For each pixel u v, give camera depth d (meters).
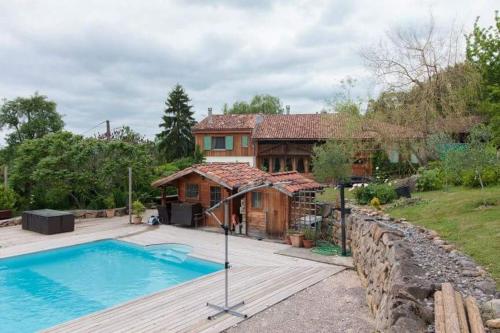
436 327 3.82
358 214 12.30
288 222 13.78
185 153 41.69
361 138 22.08
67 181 18.70
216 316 7.14
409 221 10.56
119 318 7.11
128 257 12.94
